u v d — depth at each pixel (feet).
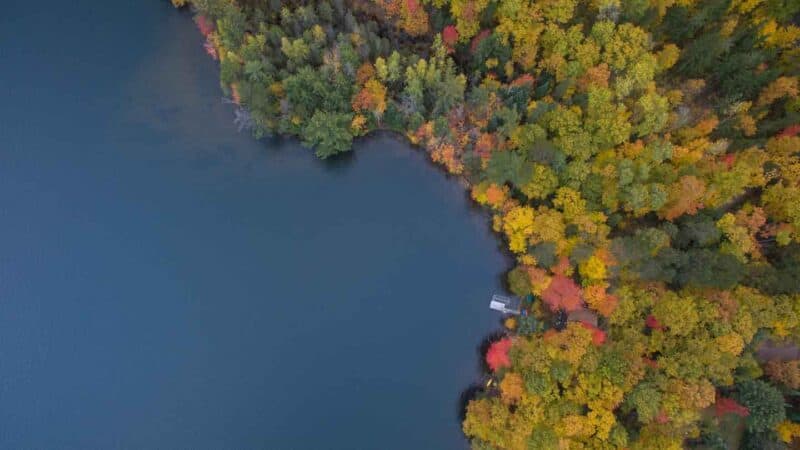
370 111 252.83
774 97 224.53
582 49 228.43
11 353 257.34
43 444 252.62
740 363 213.05
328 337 263.29
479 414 227.61
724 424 220.43
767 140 225.15
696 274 209.26
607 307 218.18
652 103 219.61
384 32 259.60
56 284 263.70
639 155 225.35
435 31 252.21
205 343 262.26
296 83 238.68
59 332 260.42
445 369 257.75
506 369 230.68
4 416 253.03
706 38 224.33
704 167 221.46
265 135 264.93
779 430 214.69
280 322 264.52
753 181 222.07
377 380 259.80
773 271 213.05
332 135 251.80
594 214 225.15
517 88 233.96
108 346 260.42
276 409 258.57
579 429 207.10
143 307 263.90
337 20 254.88
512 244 240.12
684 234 221.87
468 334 259.19
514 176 225.97
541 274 231.09
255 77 240.73
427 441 253.03
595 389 209.67
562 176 230.68
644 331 224.53
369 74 242.37
